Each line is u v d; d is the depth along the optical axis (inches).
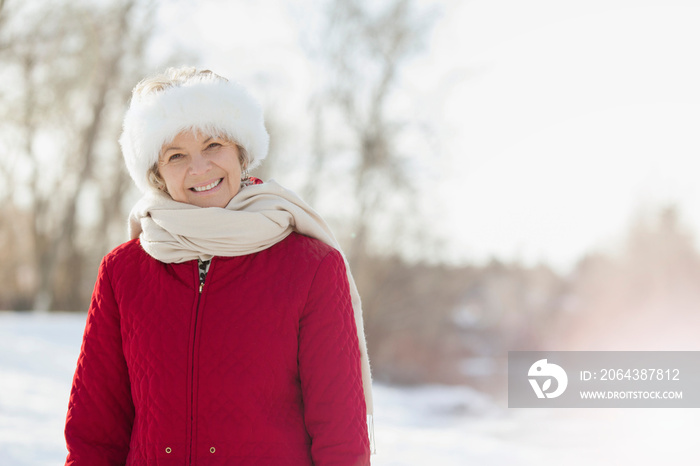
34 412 229.6
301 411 56.0
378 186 869.8
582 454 297.9
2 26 738.2
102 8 799.1
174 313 55.2
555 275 1502.2
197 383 53.4
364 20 870.4
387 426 289.3
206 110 56.5
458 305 1010.7
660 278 1670.8
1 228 997.2
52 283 848.3
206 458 52.6
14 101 826.2
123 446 58.6
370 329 910.4
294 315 55.2
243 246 56.1
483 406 577.3
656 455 306.3
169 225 56.2
